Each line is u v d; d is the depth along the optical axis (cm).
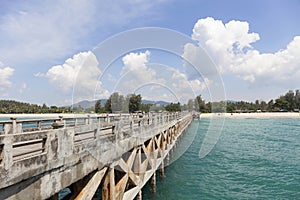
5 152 365
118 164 760
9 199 373
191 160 2031
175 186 1335
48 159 451
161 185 1348
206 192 1245
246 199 1157
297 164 1880
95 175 634
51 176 461
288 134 3938
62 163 491
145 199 1139
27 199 405
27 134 410
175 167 1786
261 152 2416
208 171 1667
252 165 1856
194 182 1409
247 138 3534
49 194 454
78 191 599
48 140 455
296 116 8462
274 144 2931
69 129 519
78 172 546
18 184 389
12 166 374
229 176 1545
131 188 921
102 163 657
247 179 1477
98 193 991
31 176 410
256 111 10194
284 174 1591
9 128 651
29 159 407
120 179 833
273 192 1251
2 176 356
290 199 1158
